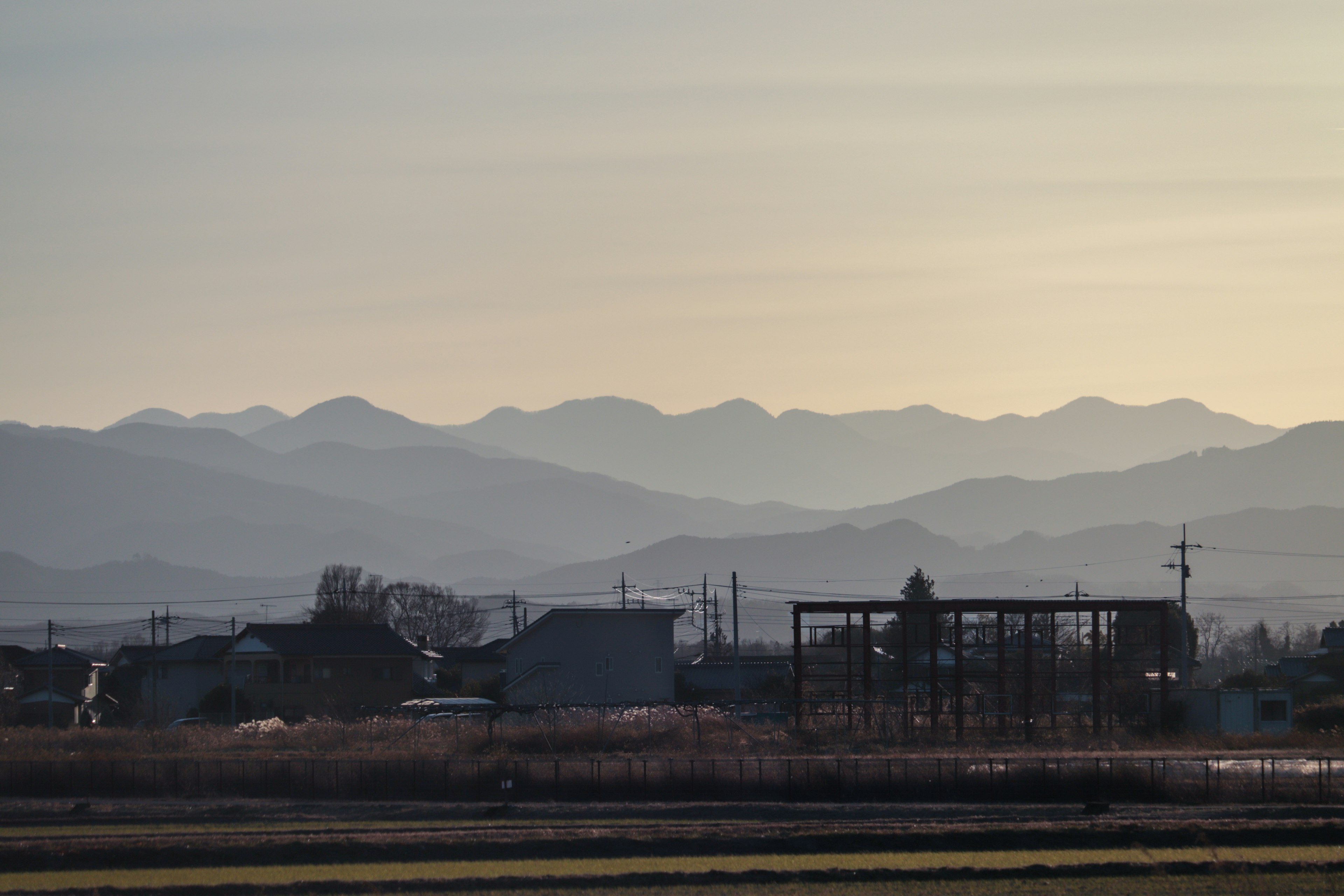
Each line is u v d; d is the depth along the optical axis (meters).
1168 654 104.06
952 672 109.44
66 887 43.53
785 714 104.19
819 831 51.72
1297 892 43.25
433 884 44.53
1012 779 61.47
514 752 74.69
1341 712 98.12
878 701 87.81
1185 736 87.19
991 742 82.75
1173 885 44.25
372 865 47.97
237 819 57.22
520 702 102.12
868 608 92.38
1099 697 91.06
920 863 47.78
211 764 67.56
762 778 62.22
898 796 61.06
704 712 88.69
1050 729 90.50
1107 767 63.19
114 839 50.81
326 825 55.59
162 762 68.12
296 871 46.72
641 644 105.31
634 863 47.84
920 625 110.00
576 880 44.97
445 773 63.41
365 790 63.41
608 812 57.59
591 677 103.44
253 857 48.66
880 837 51.00
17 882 44.72
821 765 64.31
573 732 78.00
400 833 52.25
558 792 61.91
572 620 104.00
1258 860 47.34
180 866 48.06
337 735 86.25
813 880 45.47
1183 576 114.19
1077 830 51.91
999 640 92.62
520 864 47.66
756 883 45.12
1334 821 53.28
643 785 61.91
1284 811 56.59
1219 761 67.12
